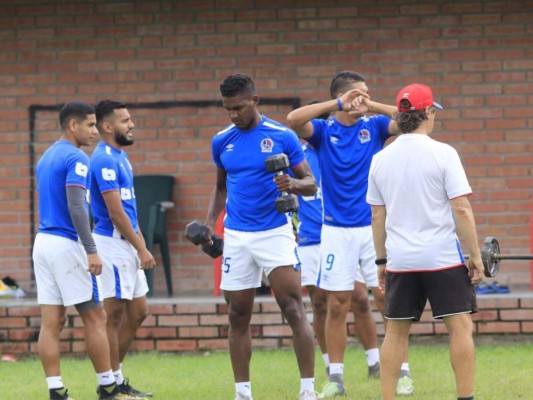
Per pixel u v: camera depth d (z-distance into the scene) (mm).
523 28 33594
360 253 23375
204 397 23125
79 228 21312
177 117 34250
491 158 33656
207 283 34219
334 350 22938
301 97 33906
